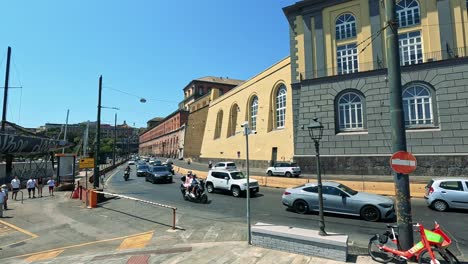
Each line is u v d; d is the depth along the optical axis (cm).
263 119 4231
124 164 7581
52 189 2350
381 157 2548
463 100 2288
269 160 3978
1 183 2912
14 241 1138
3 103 3136
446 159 2297
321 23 3192
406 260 650
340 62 3075
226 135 5422
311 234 751
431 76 2427
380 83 2633
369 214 1181
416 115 2481
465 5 2512
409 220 675
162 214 1426
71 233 1203
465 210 1337
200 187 1753
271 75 4128
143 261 756
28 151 3112
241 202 1709
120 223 1308
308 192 1351
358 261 679
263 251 771
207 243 905
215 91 6588
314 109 2942
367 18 2923
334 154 2778
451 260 604
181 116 9562
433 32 2606
